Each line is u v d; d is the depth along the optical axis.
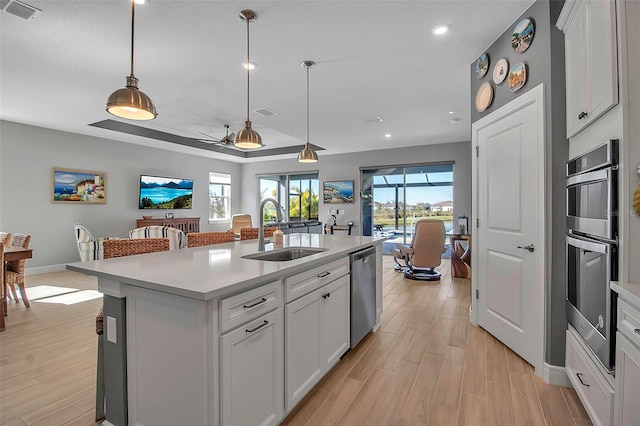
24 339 2.69
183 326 1.30
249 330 1.40
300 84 3.54
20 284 3.50
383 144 7.09
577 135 1.83
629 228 1.30
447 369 2.19
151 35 2.51
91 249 3.44
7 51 2.72
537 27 2.13
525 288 2.25
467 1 2.15
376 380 2.07
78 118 4.74
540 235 2.08
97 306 3.57
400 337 2.75
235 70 3.16
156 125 5.96
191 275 1.46
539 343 2.09
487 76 2.75
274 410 1.56
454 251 5.05
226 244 2.76
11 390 1.96
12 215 4.98
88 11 2.20
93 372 2.17
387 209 7.78
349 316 2.39
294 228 6.05
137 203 6.73
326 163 8.34
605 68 1.40
